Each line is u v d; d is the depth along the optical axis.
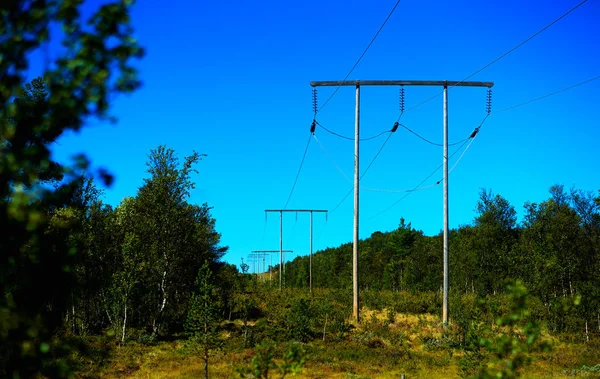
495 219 56.19
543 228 39.47
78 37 3.17
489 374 5.08
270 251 106.00
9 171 3.01
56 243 3.51
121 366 22.80
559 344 28.34
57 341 3.52
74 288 3.71
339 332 32.53
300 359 6.37
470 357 16.27
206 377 20.20
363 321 35.97
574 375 21.02
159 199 35.88
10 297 3.21
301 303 32.91
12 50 3.05
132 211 36.69
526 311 5.22
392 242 81.62
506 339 5.14
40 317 3.21
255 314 43.44
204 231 42.56
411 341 30.94
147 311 36.69
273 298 52.09
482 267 53.78
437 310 42.62
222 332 33.59
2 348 3.15
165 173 36.31
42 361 3.26
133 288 33.12
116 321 31.67
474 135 28.31
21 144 3.22
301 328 31.09
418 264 71.25
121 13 3.16
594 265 36.25
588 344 29.56
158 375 21.06
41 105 3.15
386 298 49.44
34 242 3.40
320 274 96.06
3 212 3.18
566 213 40.41
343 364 24.09
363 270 84.00
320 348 28.38
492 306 11.19
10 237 3.26
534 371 21.66
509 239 55.16
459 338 27.78
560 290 34.72
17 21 3.08
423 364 24.25
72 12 3.06
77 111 3.21
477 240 55.97
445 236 30.30
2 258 3.26
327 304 36.88
